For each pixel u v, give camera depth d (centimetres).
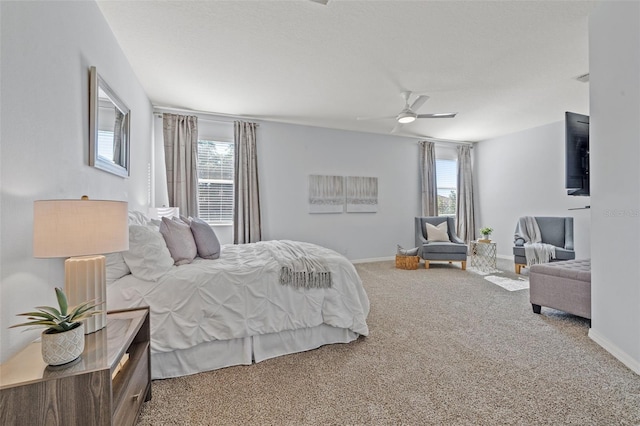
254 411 156
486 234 533
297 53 286
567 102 424
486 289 385
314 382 182
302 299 224
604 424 144
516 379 183
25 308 129
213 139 477
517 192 597
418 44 272
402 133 599
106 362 109
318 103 423
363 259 587
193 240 246
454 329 259
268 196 511
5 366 107
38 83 140
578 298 263
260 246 313
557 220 491
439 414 152
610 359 205
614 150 205
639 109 182
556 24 243
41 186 142
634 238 188
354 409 157
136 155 329
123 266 197
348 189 572
